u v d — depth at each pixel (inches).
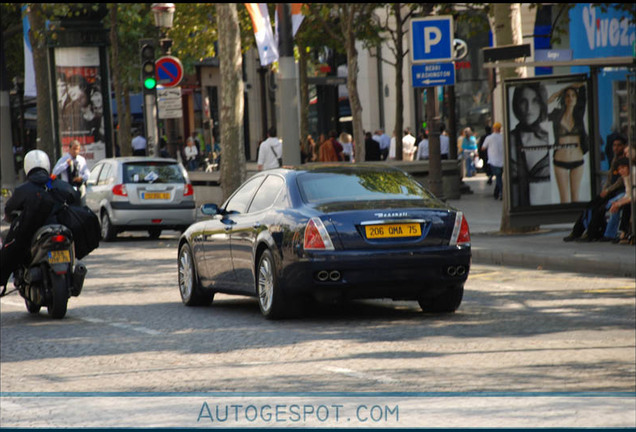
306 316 1060.5
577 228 1625.2
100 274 1520.7
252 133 5098.4
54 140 2783.0
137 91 4611.2
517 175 1763.0
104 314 1127.0
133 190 2089.1
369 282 989.8
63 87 2748.5
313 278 988.6
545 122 1759.4
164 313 1123.3
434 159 1920.5
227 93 2529.5
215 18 3213.6
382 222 994.1
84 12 2726.4
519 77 1818.4
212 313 1111.6
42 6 3029.0
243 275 1085.1
